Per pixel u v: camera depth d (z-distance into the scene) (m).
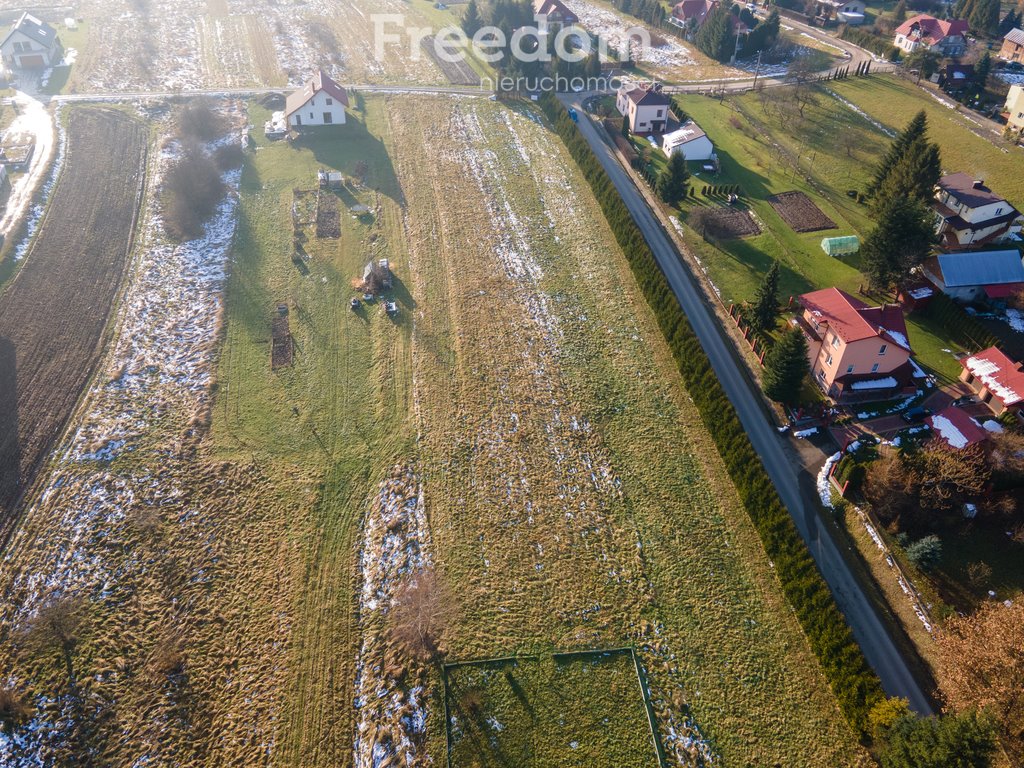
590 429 50.06
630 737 33.91
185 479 46.97
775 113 94.50
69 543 42.94
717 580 40.50
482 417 50.81
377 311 60.88
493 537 42.88
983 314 57.62
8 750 33.75
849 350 48.75
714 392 49.38
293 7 134.38
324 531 43.84
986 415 49.06
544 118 93.69
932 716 29.95
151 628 38.91
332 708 35.41
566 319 59.91
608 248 68.12
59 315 59.38
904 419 49.22
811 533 42.69
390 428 50.38
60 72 101.88
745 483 44.44
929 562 39.47
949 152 83.94
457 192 77.00
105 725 34.94
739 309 58.94
